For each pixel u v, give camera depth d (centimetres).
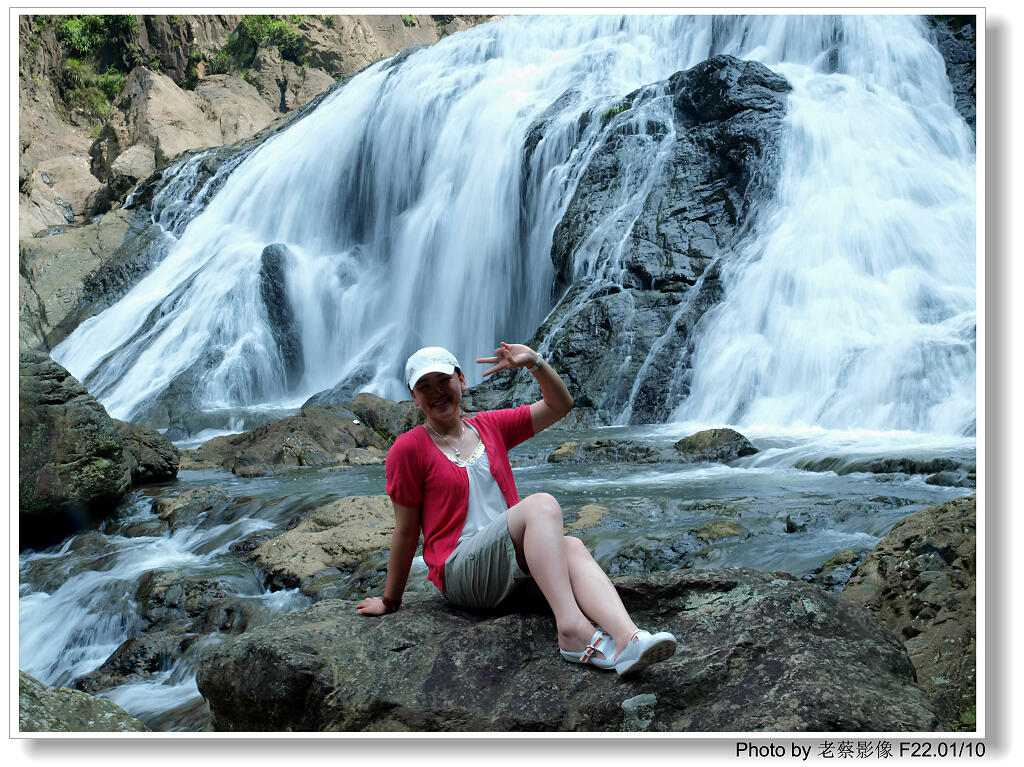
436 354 308
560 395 322
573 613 275
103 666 550
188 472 1086
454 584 308
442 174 1925
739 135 1430
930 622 358
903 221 1223
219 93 3127
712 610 291
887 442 879
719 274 1288
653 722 257
